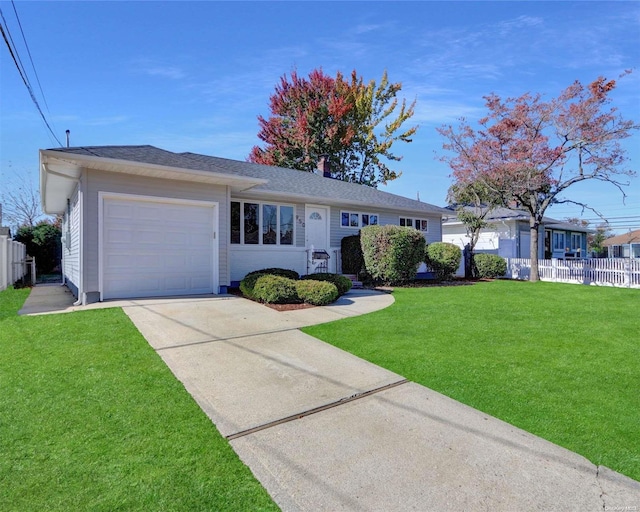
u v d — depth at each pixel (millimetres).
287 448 2656
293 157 28250
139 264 7965
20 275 15234
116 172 7629
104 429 2803
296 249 12102
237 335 5359
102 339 4895
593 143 12422
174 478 2270
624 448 2699
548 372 4176
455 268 13938
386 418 3131
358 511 2047
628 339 5520
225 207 9039
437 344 5160
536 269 14664
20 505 1999
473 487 2262
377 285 11930
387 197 15484
